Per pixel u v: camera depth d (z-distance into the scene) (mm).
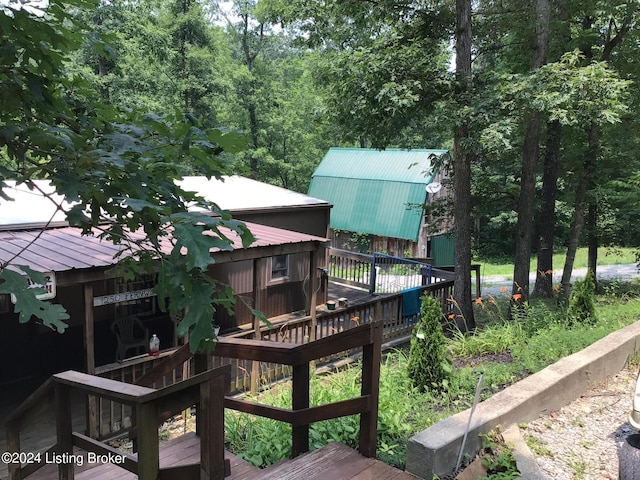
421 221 22016
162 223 1945
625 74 13242
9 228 7887
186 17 23234
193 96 24672
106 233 2053
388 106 9656
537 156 11453
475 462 3607
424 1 11688
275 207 12031
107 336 9320
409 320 11367
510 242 29547
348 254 16422
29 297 1566
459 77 10344
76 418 6855
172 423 6672
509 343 7125
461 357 7008
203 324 1734
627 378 5590
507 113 9922
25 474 3379
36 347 8547
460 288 11312
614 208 15273
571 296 8344
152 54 20672
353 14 11688
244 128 30016
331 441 3824
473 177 14141
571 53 9523
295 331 9609
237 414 5000
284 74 35719
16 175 1727
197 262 1641
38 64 1809
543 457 3846
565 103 9031
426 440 3475
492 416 3949
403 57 10391
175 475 2229
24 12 1663
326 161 26938
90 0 1914
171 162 1987
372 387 3230
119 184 1795
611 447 4059
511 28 11875
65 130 1789
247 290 11492
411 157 23938
